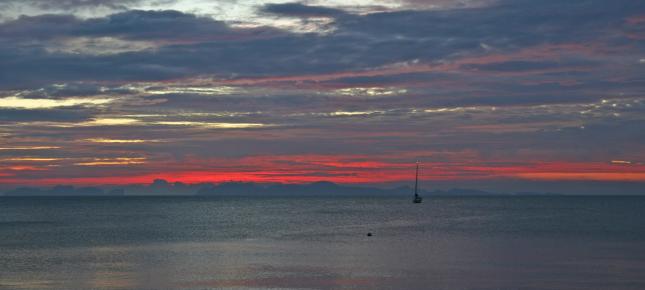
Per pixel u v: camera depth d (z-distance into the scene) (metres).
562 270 46.56
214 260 53.66
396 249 62.22
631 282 41.50
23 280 43.25
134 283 41.66
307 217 138.50
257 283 41.28
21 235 84.81
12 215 154.75
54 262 53.09
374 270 46.81
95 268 49.00
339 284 40.78
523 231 87.00
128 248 65.12
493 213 158.88
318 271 46.38
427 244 67.56
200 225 106.81
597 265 49.03
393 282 41.47
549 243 67.75
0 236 83.06
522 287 39.72
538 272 45.56
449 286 40.12
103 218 136.00
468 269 47.12
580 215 141.50
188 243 70.75
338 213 163.62
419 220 122.69
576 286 40.19
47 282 42.34
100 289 39.62
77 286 40.69
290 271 46.50
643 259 52.78
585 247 62.97
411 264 50.00
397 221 119.19
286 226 103.56
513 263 50.34
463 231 88.19
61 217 142.50
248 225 106.62
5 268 49.47
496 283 41.06
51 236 82.62
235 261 52.88
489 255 56.09
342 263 51.03
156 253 59.81
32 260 54.78
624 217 129.75
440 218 131.50
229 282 41.72
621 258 53.44
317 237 78.94
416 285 40.34
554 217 131.88
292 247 65.19
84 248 65.38
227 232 88.94
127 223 114.12
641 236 76.88
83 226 105.44
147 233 87.38
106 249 64.12
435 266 48.78
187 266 49.69
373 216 143.75
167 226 104.06
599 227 95.00
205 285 40.72
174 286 40.47
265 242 71.75
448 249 61.81
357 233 86.00
